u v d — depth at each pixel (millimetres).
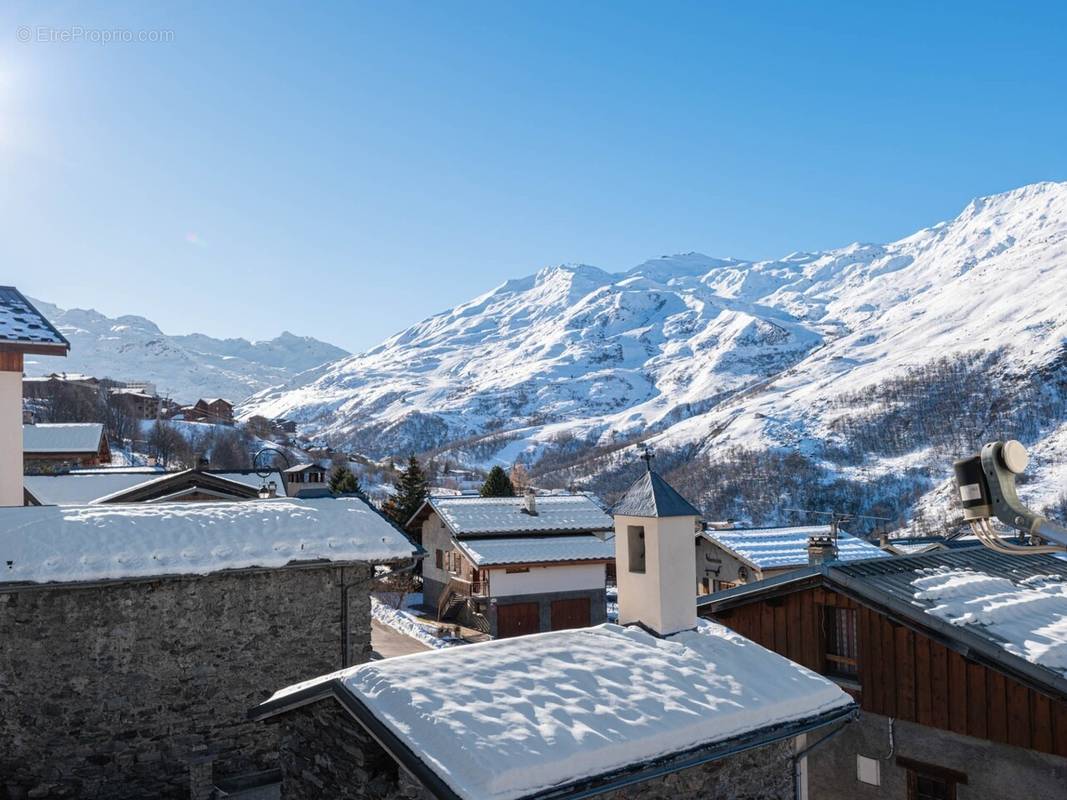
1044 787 11766
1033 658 11508
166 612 14273
